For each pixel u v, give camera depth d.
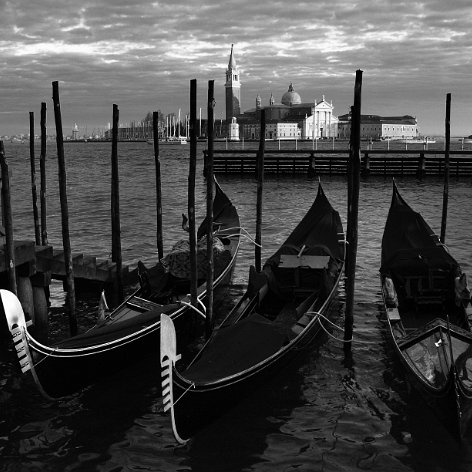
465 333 12.05
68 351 11.40
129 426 10.95
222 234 21.91
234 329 12.27
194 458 9.93
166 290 16.06
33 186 20.45
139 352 13.14
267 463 9.76
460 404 9.71
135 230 31.03
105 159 117.69
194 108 14.01
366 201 42.47
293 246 17.08
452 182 53.22
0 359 13.84
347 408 11.42
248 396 11.53
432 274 14.77
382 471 9.48
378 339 14.70
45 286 15.90
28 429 10.85
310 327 13.52
